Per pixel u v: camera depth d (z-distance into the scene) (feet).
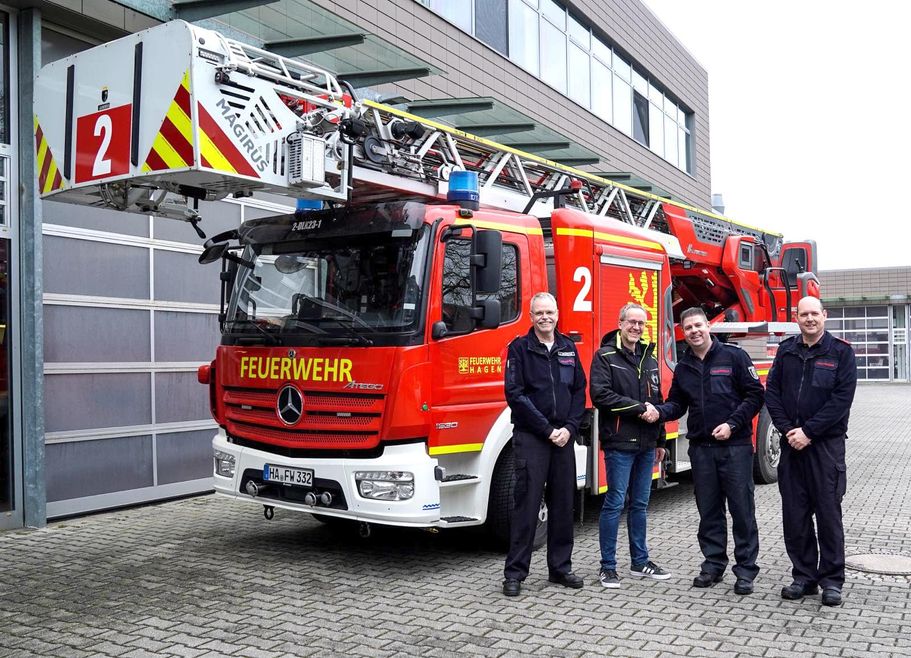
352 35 29.81
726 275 37.70
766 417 31.55
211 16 27.20
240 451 20.75
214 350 30.19
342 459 18.97
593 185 29.99
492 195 24.00
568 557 18.60
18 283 24.23
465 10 43.24
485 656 14.28
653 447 18.86
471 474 20.10
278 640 15.08
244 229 22.16
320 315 19.90
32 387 24.09
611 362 18.69
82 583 18.76
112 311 26.58
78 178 18.07
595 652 14.44
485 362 20.36
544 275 22.34
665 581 18.93
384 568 20.07
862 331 120.98
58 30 25.48
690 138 77.71
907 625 15.83
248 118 17.16
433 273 19.13
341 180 19.25
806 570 17.69
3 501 23.98
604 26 58.95
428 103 34.88
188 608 16.96
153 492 27.86
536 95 49.52
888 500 28.66
